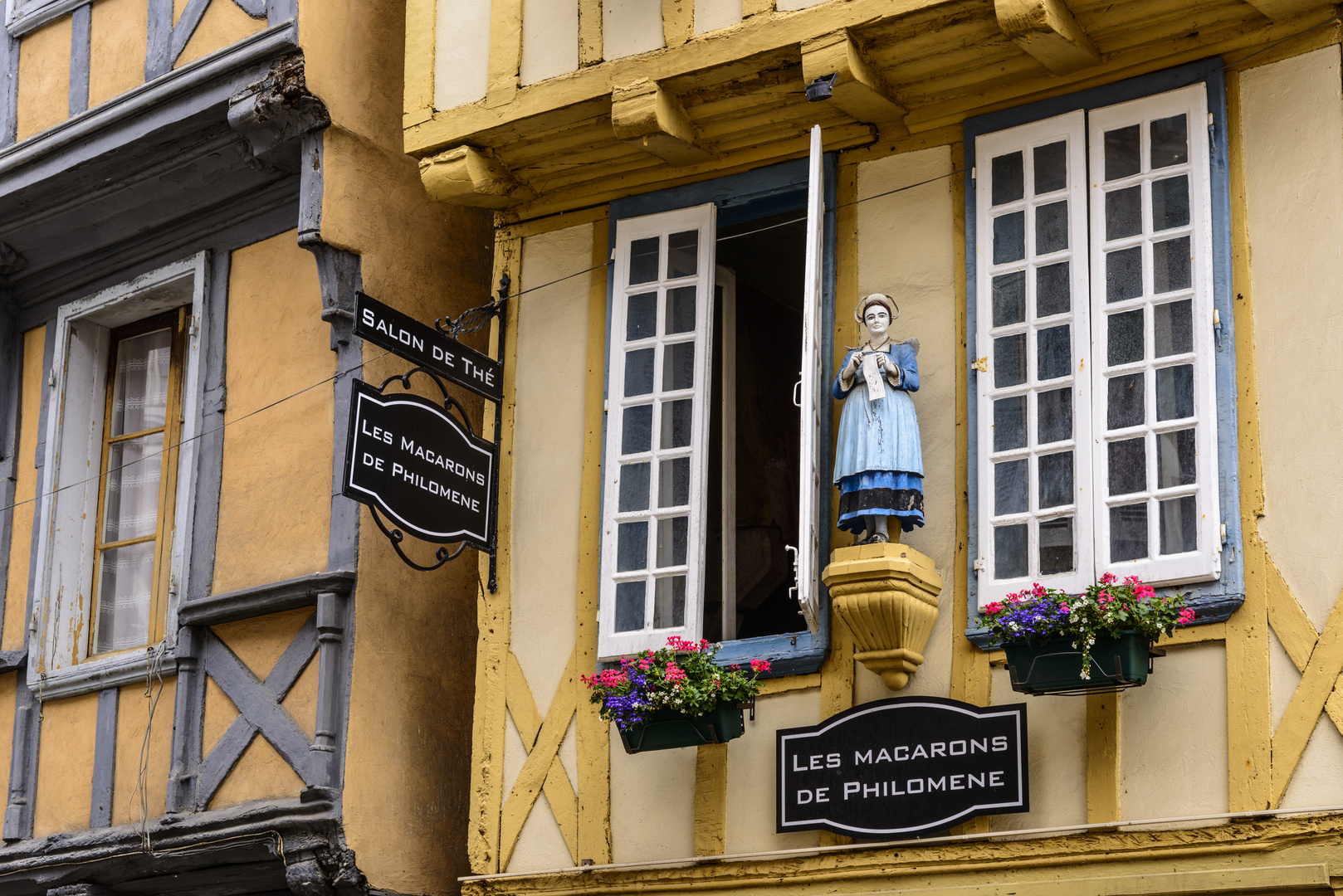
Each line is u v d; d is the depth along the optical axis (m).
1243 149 7.34
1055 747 7.13
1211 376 7.12
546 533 8.62
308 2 9.50
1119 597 6.80
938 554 7.62
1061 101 7.75
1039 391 7.52
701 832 7.80
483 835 8.37
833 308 8.17
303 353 9.65
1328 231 7.09
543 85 8.48
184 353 10.49
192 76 9.72
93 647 10.38
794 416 9.39
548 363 8.88
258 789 9.01
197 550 9.74
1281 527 6.91
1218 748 6.82
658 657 7.71
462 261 10.04
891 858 7.30
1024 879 7.01
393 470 8.07
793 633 7.84
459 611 9.49
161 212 10.38
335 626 8.90
